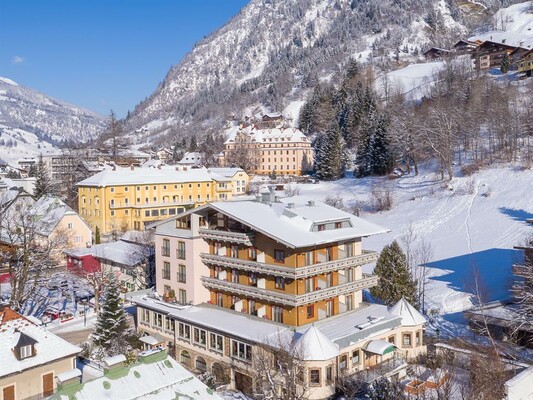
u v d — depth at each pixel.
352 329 45.53
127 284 75.44
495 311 51.59
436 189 116.31
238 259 50.06
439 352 46.50
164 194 121.75
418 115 152.12
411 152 134.50
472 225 92.81
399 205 114.75
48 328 62.19
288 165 198.12
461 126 136.00
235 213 49.22
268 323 47.41
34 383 35.81
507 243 79.50
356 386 40.59
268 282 48.47
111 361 25.11
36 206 99.75
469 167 119.50
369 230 52.03
